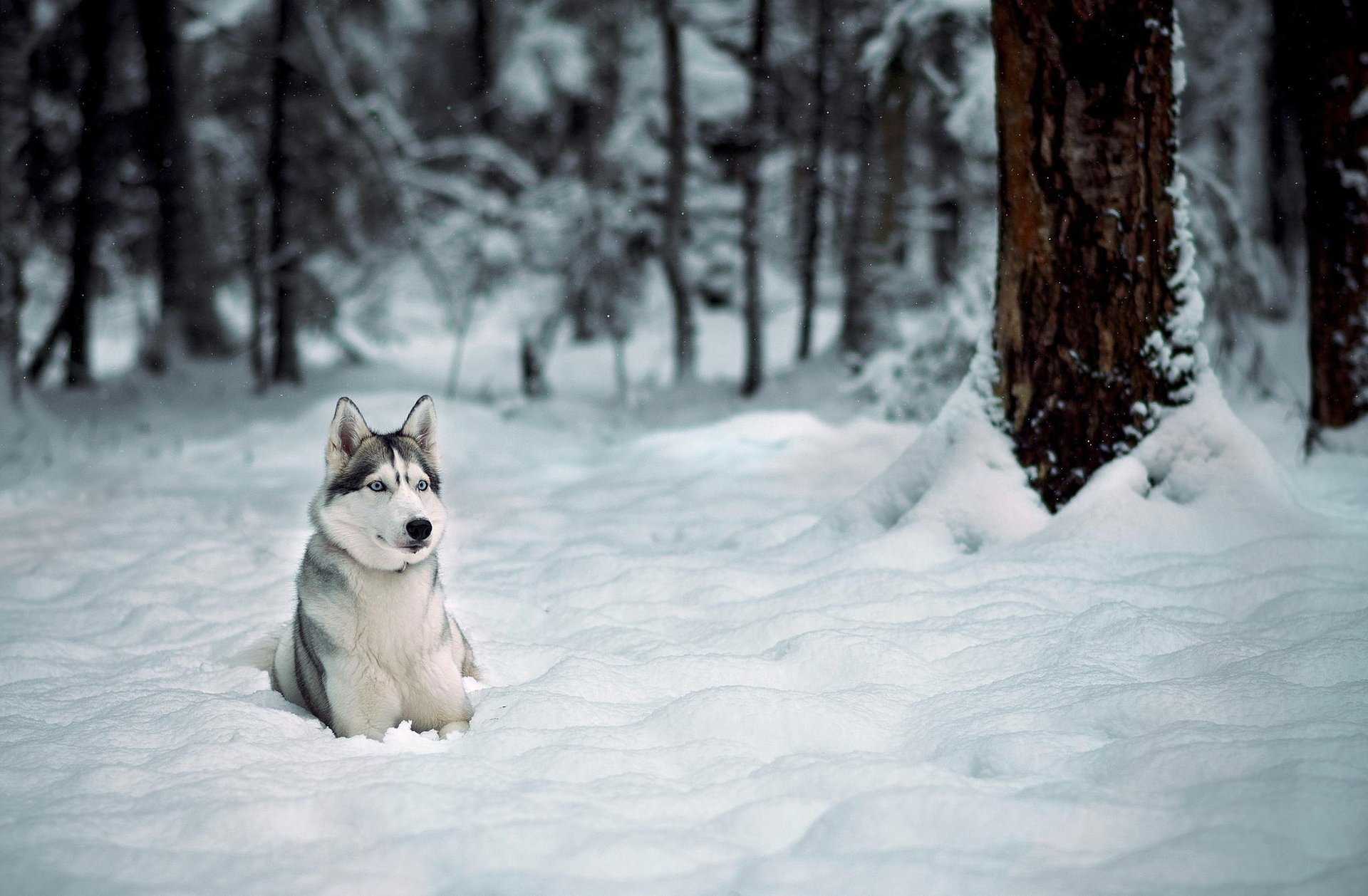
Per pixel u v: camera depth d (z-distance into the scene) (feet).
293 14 76.07
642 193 83.92
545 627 21.06
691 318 78.95
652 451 46.62
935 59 54.49
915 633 18.07
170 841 11.62
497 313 87.86
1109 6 22.16
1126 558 21.43
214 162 88.12
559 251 79.00
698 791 12.64
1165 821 11.03
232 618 23.18
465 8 91.45
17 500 38.42
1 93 50.08
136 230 86.22
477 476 44.34
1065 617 18.57
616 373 87.61
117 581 26.35
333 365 89.20
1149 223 23.03
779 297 102.17
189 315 80.28
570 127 86.89
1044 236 23.32
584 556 25.40
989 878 10.06
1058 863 10.37
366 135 79.82
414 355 97.86
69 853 11.03
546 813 11.95
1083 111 22.65
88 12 70.79
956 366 44.37
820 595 20.80
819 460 39.19
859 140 73.20
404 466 15.72
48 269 92.38
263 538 31.83
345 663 15.38
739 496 34.60
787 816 11.82
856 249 70.74
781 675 17.11
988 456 24.12
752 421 47.62
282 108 76.69
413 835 11.30
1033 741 13.47
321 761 13.76
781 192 86.33
